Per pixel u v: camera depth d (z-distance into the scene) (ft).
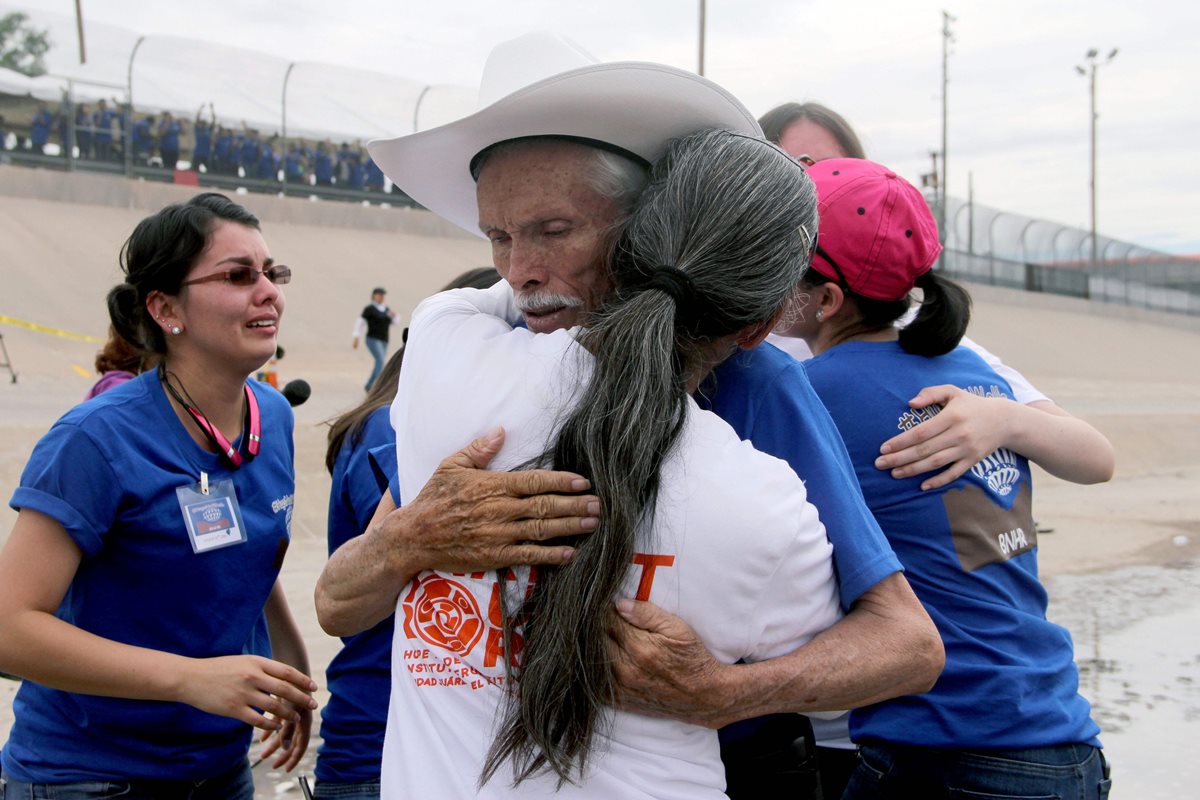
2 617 6.64
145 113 98.53
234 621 7.70
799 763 5.37
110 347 10.77
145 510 7.18
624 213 5.21
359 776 7.90
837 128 10.32
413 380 5.20
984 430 6.73
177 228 7.47
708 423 4.71
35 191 86.63
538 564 4.50
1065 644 6.88
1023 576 6.86
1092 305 144.56
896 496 6.68
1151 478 46.37
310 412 41.06
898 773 6.47
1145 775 14.30
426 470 4.98
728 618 4.57
